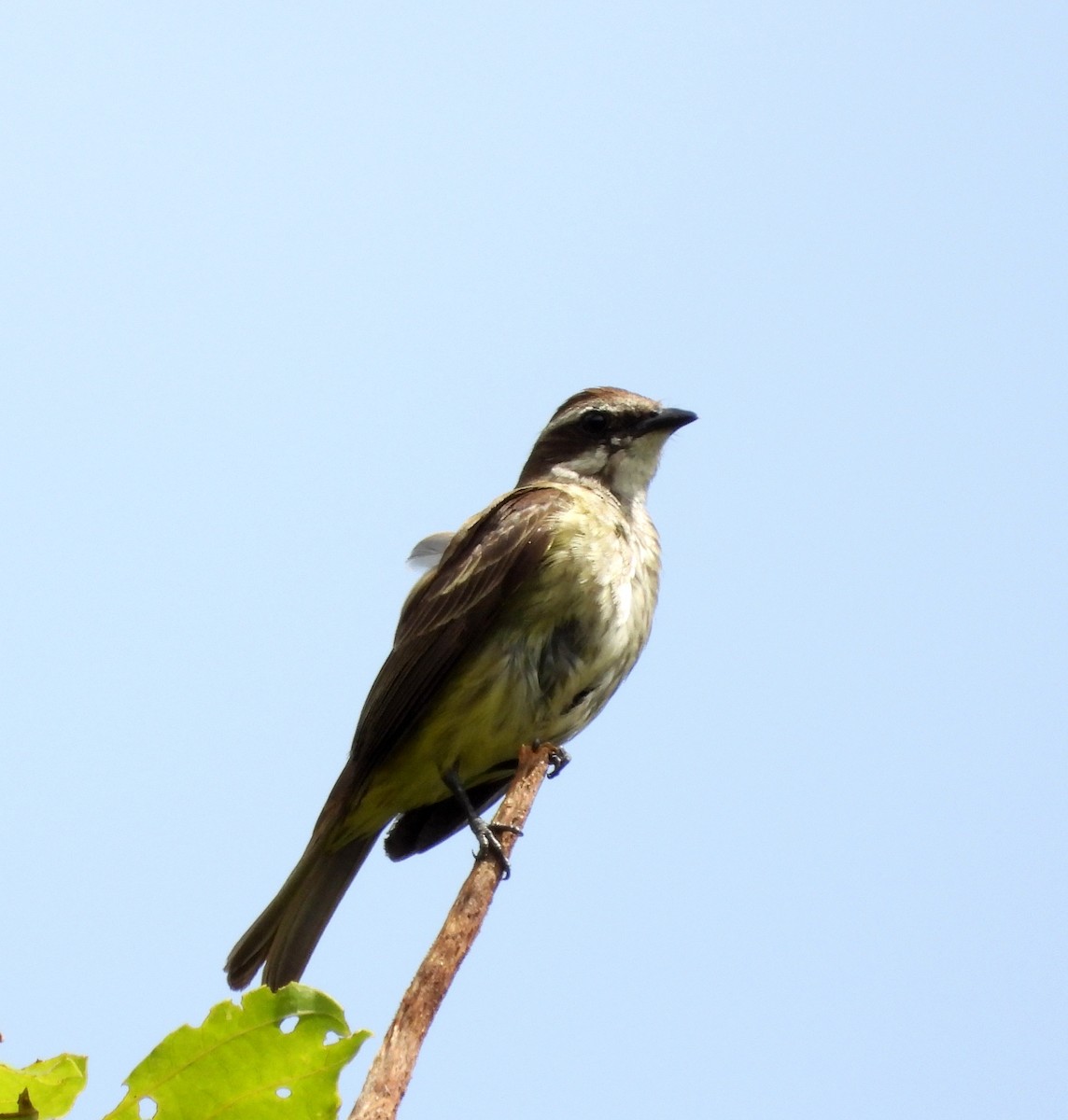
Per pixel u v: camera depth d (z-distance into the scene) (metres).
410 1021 6.51
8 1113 4.97
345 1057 5.48
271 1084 5.48
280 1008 5.45
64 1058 5.09
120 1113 5.41
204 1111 5.46
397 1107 6.23
